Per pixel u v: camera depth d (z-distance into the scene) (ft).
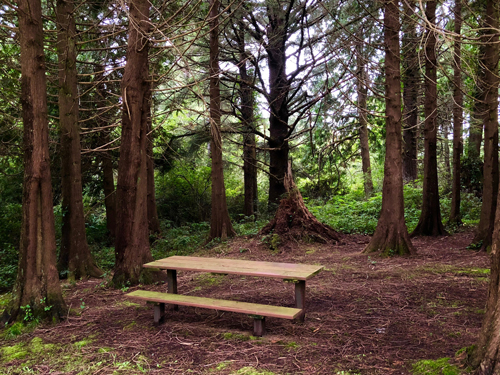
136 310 16.11
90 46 37.24
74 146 25.38
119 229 21.15
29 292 14.99
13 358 11.71
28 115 15.07
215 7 34.88
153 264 15.34
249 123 49.14
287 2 44.65
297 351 11.31
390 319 13.65
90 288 21.08
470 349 9.16
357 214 42.01
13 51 33.45
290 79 46.06
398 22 25.49
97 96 38.27
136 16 20.74
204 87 40.78
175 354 11.51
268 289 18.80
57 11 25.64
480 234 25.67
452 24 26.68
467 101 35.06
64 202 25.03
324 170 71.20
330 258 25.91
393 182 25.86
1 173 38.14
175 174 60.03
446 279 18.60
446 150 59.67
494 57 23.71
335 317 14.15
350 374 9.74
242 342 12.21
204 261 15.85
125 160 21.20
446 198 45.91
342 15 38.68
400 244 25.32
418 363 9.94
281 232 31.65
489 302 8.77
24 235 15.26
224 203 35.91
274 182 51.75
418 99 48.21
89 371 10.60
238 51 47.42
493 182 24.97
